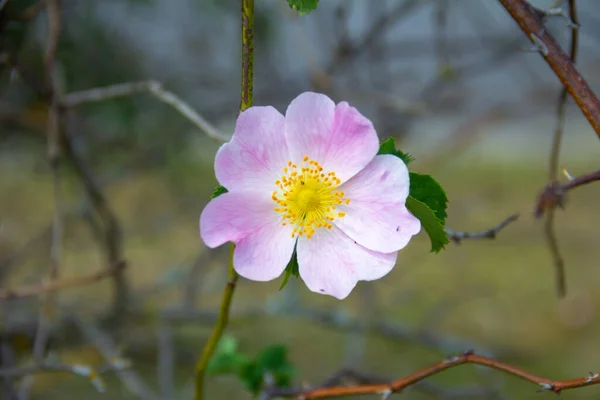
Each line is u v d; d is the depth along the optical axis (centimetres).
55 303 60
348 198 38
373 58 70
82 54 72
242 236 37
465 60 78
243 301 85
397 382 40
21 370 45
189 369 79
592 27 64
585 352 81
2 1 49
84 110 73
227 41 80
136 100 75
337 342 84
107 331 71
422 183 38
